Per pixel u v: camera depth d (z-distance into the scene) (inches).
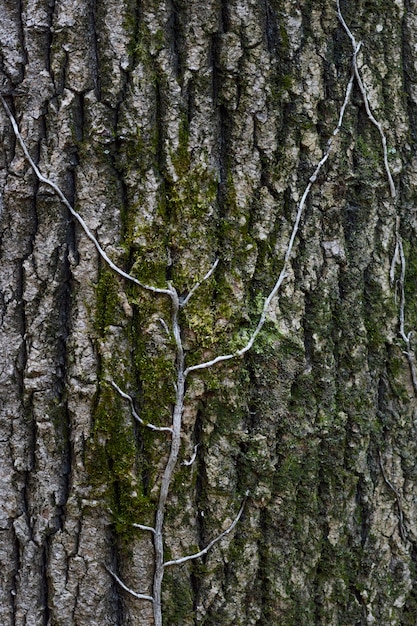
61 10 74.1
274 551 76.9
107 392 74.9
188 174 74.9
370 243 78.4
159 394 75.1
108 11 74.1
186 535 75.8
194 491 76.0
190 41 74.7
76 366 74.9
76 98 74.5
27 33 74.3
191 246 75.1
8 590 75.8
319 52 76.7
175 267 75.2
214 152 75.4
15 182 74.7
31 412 75.4
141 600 75.5
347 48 77.4
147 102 74.5
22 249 75.0
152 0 74.3
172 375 75.1
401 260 79.4
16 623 75.6
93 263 74.7
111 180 74.7
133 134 74.4
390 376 79.4
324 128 77.1
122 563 75.6
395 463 79.4
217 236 75.6
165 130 74.7
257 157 75.8
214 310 75.5
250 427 76.4
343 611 78.7
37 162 74.7
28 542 75.5
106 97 74.4
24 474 75.5
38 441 75.3
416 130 79.7
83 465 75.1
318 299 77.2
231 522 76.2
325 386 77.4
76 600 75.5
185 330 75.3
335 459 77.8
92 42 74.4
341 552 78.3
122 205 74.8
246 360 76.2
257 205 75.9
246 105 75.5
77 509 75.2
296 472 77.0
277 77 76.0
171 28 74.7
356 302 78.1
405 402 79.5
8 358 75.2
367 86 78.0
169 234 75.0
